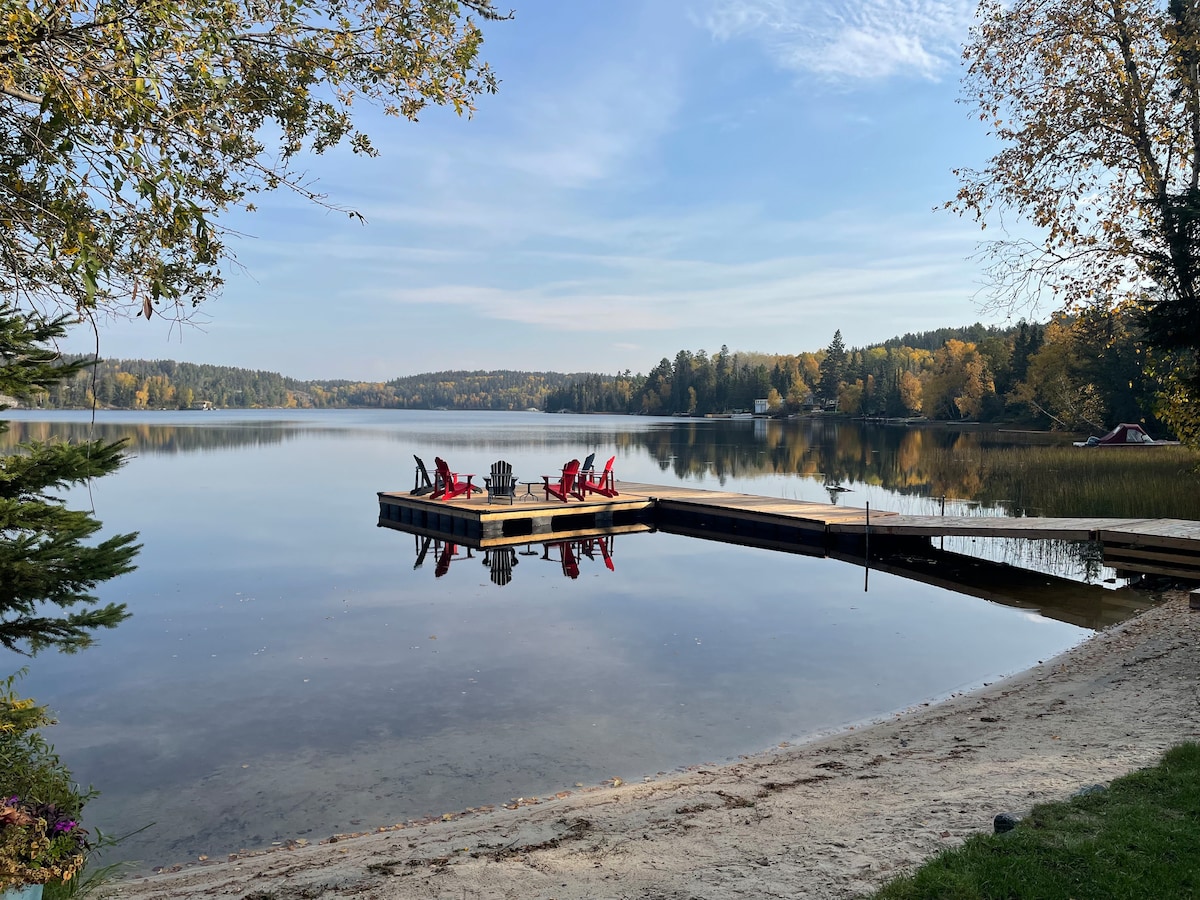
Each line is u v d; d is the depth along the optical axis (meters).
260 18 3.93
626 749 7.34
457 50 4.35
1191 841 3.91
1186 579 13.78
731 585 14.88
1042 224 12.48
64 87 2.93
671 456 47.62
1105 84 12.02
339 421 122.19
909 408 101.81
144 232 3.38
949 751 6.54
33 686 9.05
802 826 4.96
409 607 12.95
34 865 3.68
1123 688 7.89
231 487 31.80
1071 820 4.28
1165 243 11.09
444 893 4.33
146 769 6.93
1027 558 17.47
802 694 8.87
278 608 12.83
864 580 15.41
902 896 3.58
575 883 4.33
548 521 21.00
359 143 4.83
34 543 3.97
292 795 6.43
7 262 3.35
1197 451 13.99
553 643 10.84
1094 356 47.56
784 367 145.25
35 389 4.04
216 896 4.53
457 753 7.25
